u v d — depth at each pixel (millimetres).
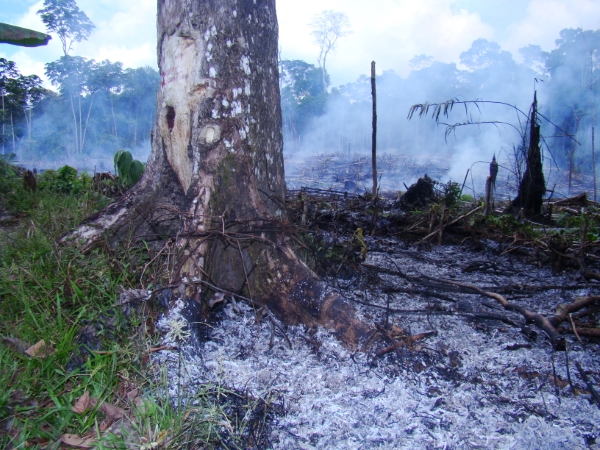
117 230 2578
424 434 1604
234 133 2588
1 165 8797
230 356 2037
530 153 6996
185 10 2559
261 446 1534
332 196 6391
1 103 33156
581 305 2473
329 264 3213
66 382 1757
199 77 2561
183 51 2588
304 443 1548
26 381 1653
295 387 1835
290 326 2336
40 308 2020
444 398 1825
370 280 3158
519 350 2260
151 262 2295
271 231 2531
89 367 1765
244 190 2574
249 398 1736
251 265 2482
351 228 4887
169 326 2037
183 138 2609
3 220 4980
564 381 1974
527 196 6961
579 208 7781
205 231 2369
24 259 2438
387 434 1596
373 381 1905
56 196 5930
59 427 1526
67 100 39312
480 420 1693
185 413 1562
